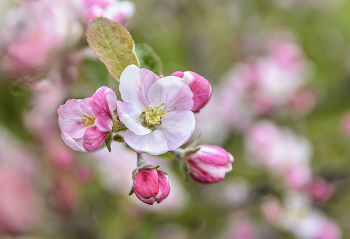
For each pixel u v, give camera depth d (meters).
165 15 0.94
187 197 0.78
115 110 0.44
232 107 0.91
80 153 0.58
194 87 0.45
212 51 1.11
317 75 1.26
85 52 0.50
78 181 0.55
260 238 0.82
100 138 0.43
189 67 0.96
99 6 0.49
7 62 0.47
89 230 0.57
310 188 0.78
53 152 0.49
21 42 0.47
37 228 0.46
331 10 1.31
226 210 0.81
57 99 0.50
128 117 0.43
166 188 0.44
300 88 0.92
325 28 1.34
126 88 0.44
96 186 0.64
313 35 1.31
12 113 0.47
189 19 0.95
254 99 0.91
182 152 0.47
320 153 0.93
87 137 0.42
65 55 0.49
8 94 0.47
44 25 0.48
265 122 0.86
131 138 0.44
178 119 0.44
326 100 1.09
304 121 1.00
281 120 0.94
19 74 0.47
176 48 1.07
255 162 0.81
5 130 0.47
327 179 0.80
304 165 0.79
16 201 0.44
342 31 1.36
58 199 0.51
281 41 1.12
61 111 0.43
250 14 1.14
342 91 1.10
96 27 0.44
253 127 0.86
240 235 0.82
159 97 0.44
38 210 0.46
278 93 0.89
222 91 0.94
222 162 0.46
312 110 1.03
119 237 0.70
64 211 0.52
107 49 0.44
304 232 0.76
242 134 0.92
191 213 0.78
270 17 1.24
